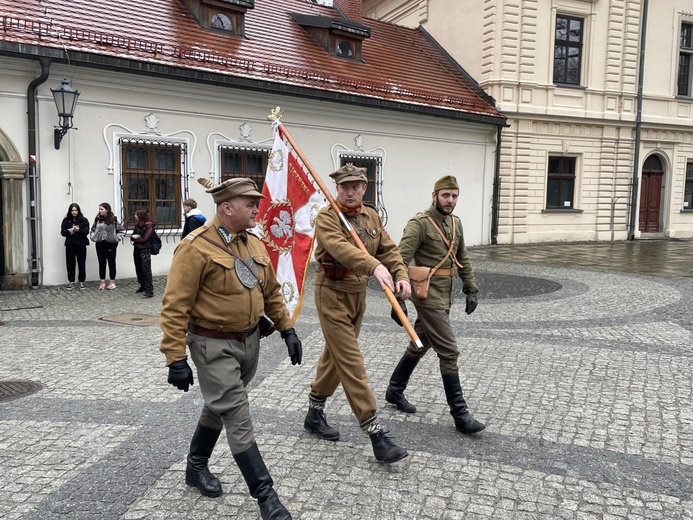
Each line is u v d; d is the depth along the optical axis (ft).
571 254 58.44
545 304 32.01
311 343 23.16
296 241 14.30
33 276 37.04
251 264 10.70
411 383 18.19
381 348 22.41
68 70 37.65
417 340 11.66
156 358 20.93
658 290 36.94
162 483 11.73
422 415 15.61
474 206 64.85
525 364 20.27
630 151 74.95
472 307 15.85
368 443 13.74
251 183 10.55
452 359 14.46
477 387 17.83
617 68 73.05
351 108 52.85
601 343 23.27
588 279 41.70
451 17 73.00
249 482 10.05
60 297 33.73
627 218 75.77
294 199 14.37
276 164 14.44
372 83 55.16
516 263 50.88
